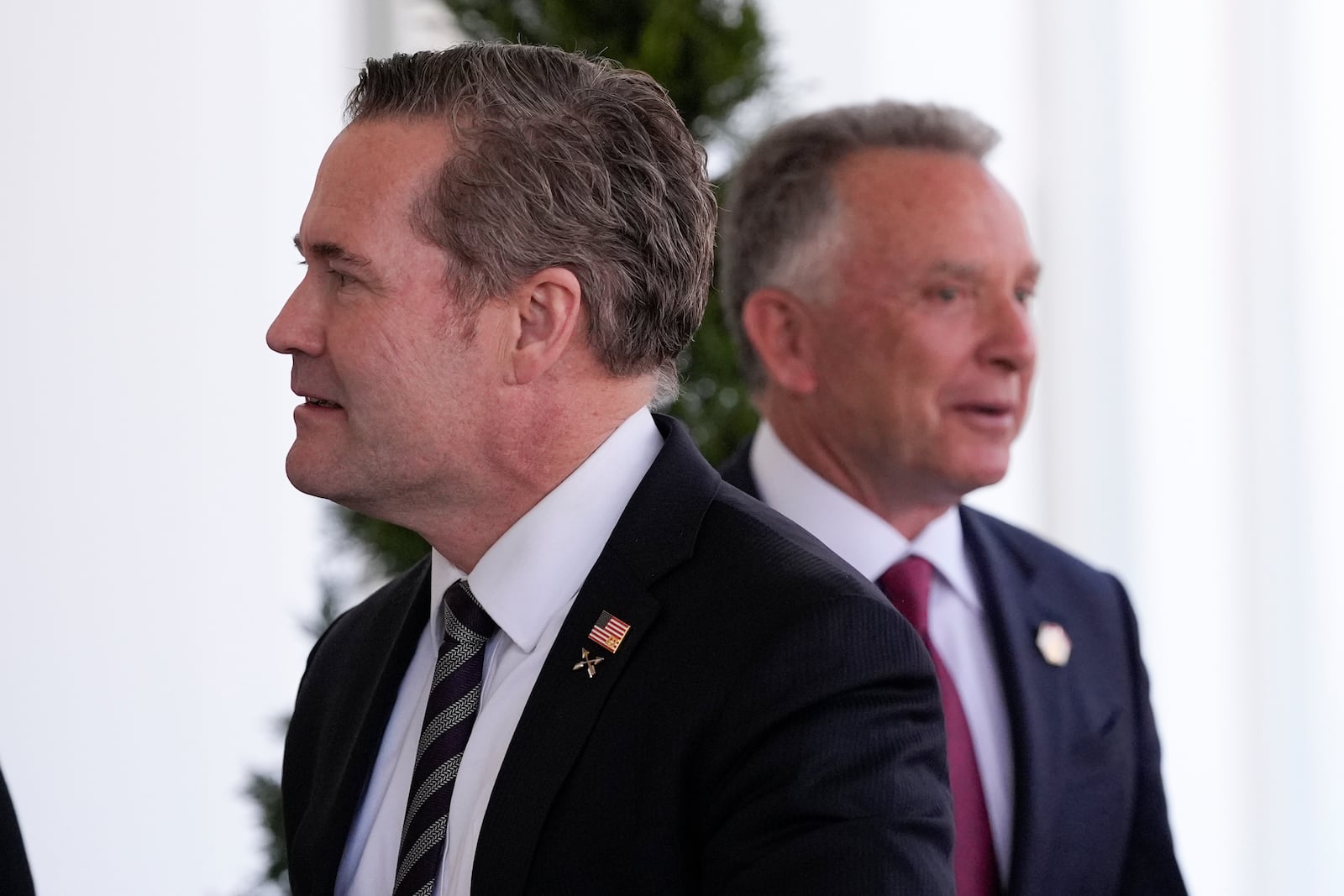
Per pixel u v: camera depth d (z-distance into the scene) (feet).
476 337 17.16
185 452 42.52
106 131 41.75
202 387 42.78
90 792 41.11
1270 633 50.75
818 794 15.52
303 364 17.62
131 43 42.11
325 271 17.52
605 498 17.83
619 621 16.89
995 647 25.43
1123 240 52.01
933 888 15.42
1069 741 24.85
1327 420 50.60
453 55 17.70
